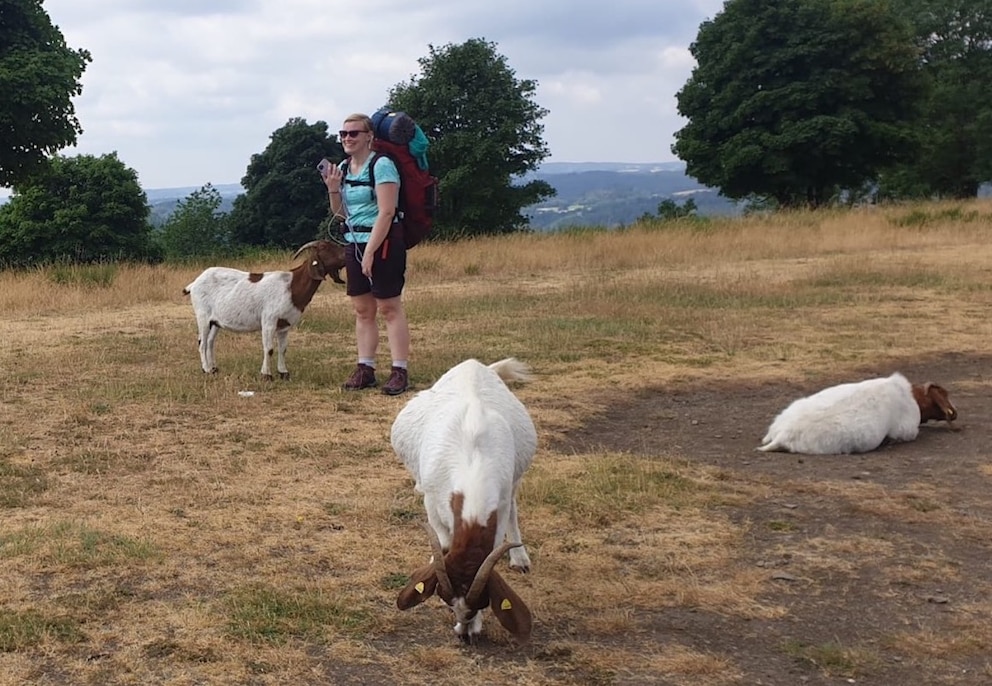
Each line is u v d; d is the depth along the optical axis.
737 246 21.88
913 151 39.09
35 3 26.77
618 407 9.01
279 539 5.58
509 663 4.26
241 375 9.60
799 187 39.78
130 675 4.12
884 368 10.55
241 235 49.22
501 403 4.80
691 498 6.39
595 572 5.22
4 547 5.35
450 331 12.29
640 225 26.17
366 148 8.73
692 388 9.70
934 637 4.55
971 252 20.28
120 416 8.12
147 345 11.36
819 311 13.75
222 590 4.94
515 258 20.03
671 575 5.22
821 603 4.92
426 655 4.29
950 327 12.59
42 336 12.01
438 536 4.33
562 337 11.77
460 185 40.62
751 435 8.13
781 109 38.19
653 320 13.02
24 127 25.19
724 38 39.75
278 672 4.17
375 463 7.01
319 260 9.28
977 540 5.75
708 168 40.50
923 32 52.78
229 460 7.02
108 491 6.36
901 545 5.66
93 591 4.89
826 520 6.07
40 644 4.36
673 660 4.29
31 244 36.47
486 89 42.44
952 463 7.29
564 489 6.47
